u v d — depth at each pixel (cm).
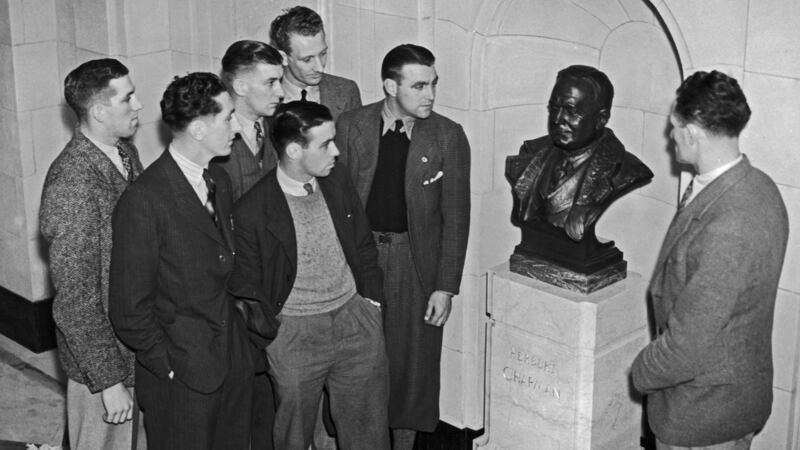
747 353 281
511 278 349
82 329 319
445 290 371
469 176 370
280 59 346
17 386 505
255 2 444
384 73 353
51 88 502
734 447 295
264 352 348
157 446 331
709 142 276
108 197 323
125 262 307
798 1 295
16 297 530
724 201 273
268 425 373
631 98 373
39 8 488
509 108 393
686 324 275
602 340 335
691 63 322
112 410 328
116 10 475
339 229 346
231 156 351
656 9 326
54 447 452
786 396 323
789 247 313
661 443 302
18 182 506
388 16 394
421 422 395
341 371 356
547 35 385
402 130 362
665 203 371
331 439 400
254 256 338
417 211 364
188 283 314
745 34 308
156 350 316
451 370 420
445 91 391
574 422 342
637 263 386
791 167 308
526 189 344
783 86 304
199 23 473
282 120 330
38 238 517
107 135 325
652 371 288
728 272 268
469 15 375
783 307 318
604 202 330
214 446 336
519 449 362
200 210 314
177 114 307
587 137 324
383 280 367
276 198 337
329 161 334
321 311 346
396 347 385
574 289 336
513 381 357
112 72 318
